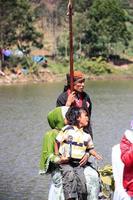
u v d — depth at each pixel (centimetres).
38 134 5091
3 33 13000
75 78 1133
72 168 1012
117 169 938
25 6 13250
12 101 8494
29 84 12412
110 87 11775
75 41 14625
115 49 15362
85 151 1023
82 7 15475
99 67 14412
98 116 6619
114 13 15125
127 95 9688
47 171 1049
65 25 14512
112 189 1090
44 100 8606
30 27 13312
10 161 3638
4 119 6322
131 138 924
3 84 12344
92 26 14812
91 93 10119
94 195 1008
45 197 2666
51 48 14312
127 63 15238
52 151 1050
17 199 2634
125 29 15450
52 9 15438
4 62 12788
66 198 1000
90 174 1009
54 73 13325
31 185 2902
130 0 18138
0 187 2861
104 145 4316
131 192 928
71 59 1143
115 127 5566
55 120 1077
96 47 14850
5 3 12962
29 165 3478
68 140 1020
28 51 13325
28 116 6594
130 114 6825
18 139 4747
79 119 1032
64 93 1142
